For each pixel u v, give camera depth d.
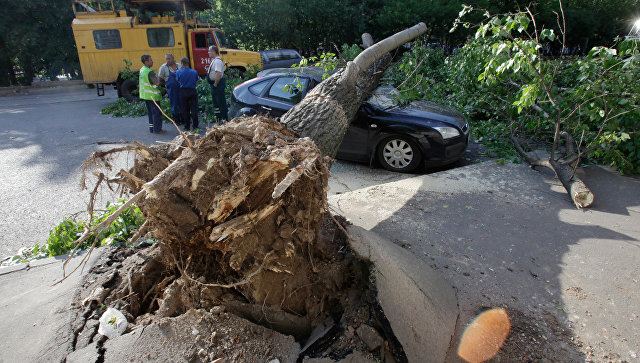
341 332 2.19
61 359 1.96
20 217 4.38
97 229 1.82
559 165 4.83
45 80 24.78
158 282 2.63
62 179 5.58
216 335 2.04
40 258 3.30
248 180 2.04
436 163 5.46
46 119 10.40
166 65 8.83
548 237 3.51
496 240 3.46
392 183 4.80
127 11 13.07
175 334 2.04
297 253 2.37
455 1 16.44
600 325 2.46
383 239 3.09
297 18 18.50
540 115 5.74
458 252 3.25
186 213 2.04
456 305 2.57
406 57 7.44
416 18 16.55
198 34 13.11
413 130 5.35
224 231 2.08
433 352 2.13
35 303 2.44
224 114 8.60
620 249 3.29
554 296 2.73
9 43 18.06
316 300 2.42
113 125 9.35
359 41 18.34
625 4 18.88
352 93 4.38
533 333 2.39
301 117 3.58
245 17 18.41
